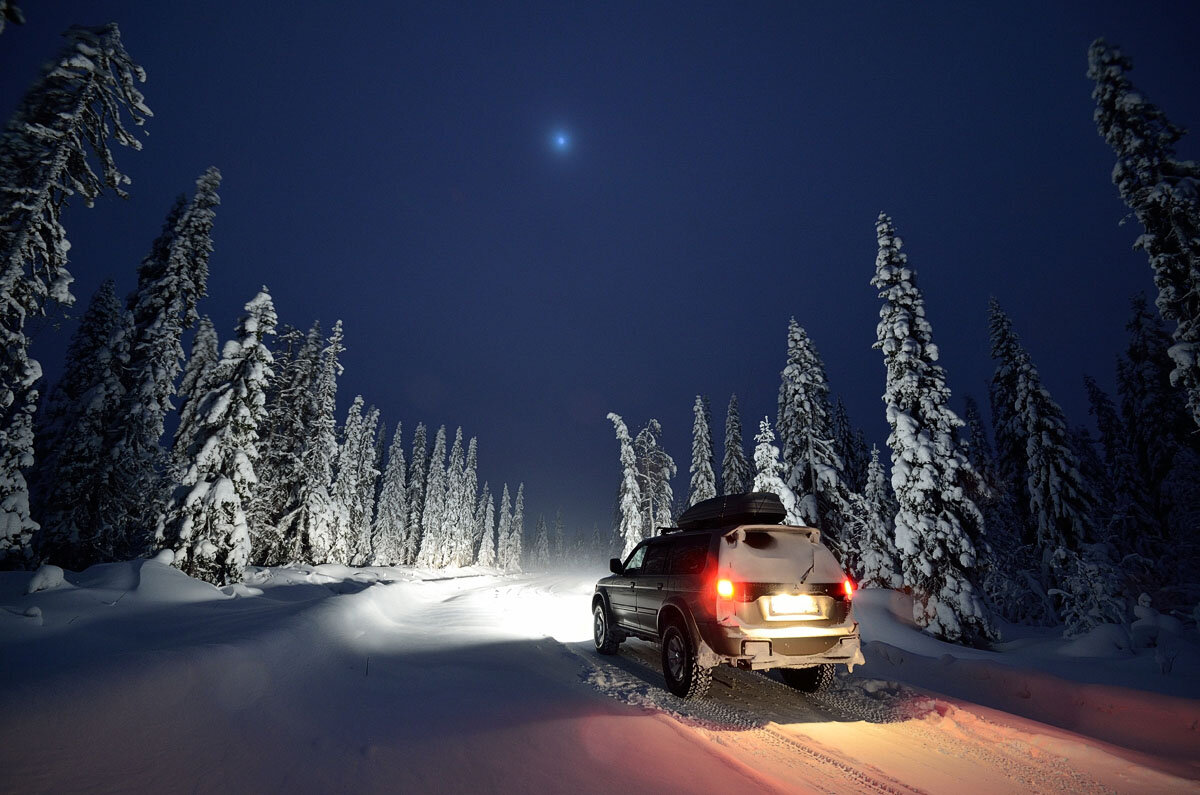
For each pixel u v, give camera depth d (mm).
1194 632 13508
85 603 9734
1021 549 26844
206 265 26406
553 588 34625
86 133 14125
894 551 27219
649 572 9266
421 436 79000
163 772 3996
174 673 5234
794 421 29750
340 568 36281
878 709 7285
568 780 4410
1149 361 31000
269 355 20344
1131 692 7863
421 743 5004
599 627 10680
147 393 23984
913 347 21219
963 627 18703
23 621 7836
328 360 40188
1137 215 16594
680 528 9430
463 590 34375
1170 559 22781
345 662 8188
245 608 11008
